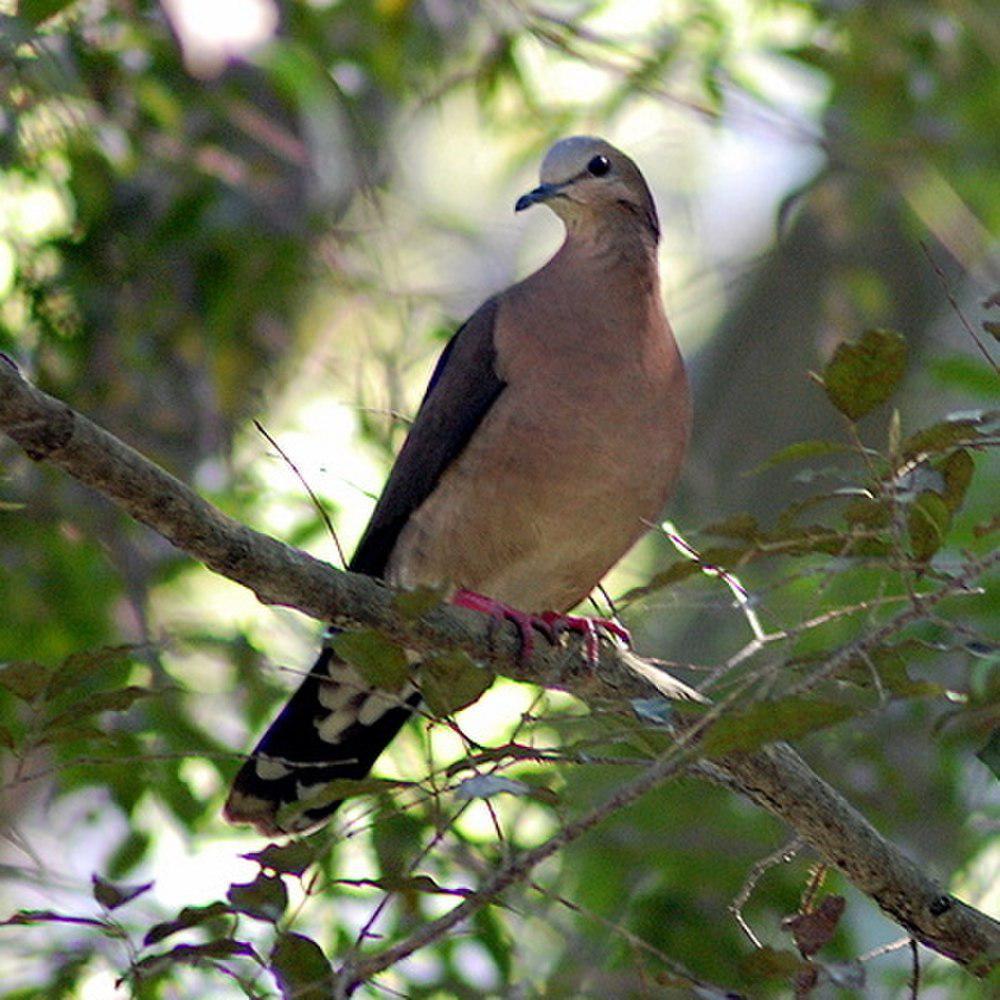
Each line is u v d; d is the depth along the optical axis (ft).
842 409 21.09
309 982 20.65
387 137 45.09
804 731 18.94
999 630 34.53
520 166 44.14
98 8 36.50
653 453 30.55
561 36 41.88
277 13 38.93
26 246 36.19
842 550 21.33
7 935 32.94
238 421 38.73
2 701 34.40
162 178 38.01
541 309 30.91
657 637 44.19
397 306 39.60
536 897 35.24
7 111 34.78
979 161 44.60
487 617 27.45
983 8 45.09
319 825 30.37
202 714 37.91
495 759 20.43
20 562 36.09
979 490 39.27
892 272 50.34
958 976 32.81
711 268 45.32
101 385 37.52
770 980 22.41
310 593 23.76
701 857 34.53
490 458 30.45
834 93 43.75
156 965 20.62
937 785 37.32
